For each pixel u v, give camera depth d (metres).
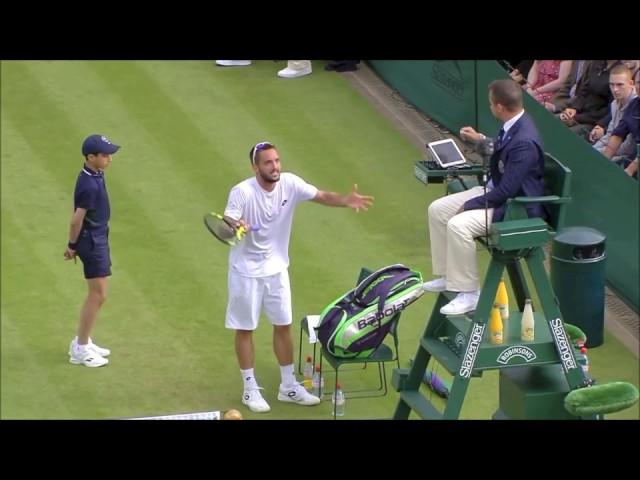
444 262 46.53
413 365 48.38
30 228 62.47
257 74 75.94
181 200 64.38
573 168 59.41
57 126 70.94
